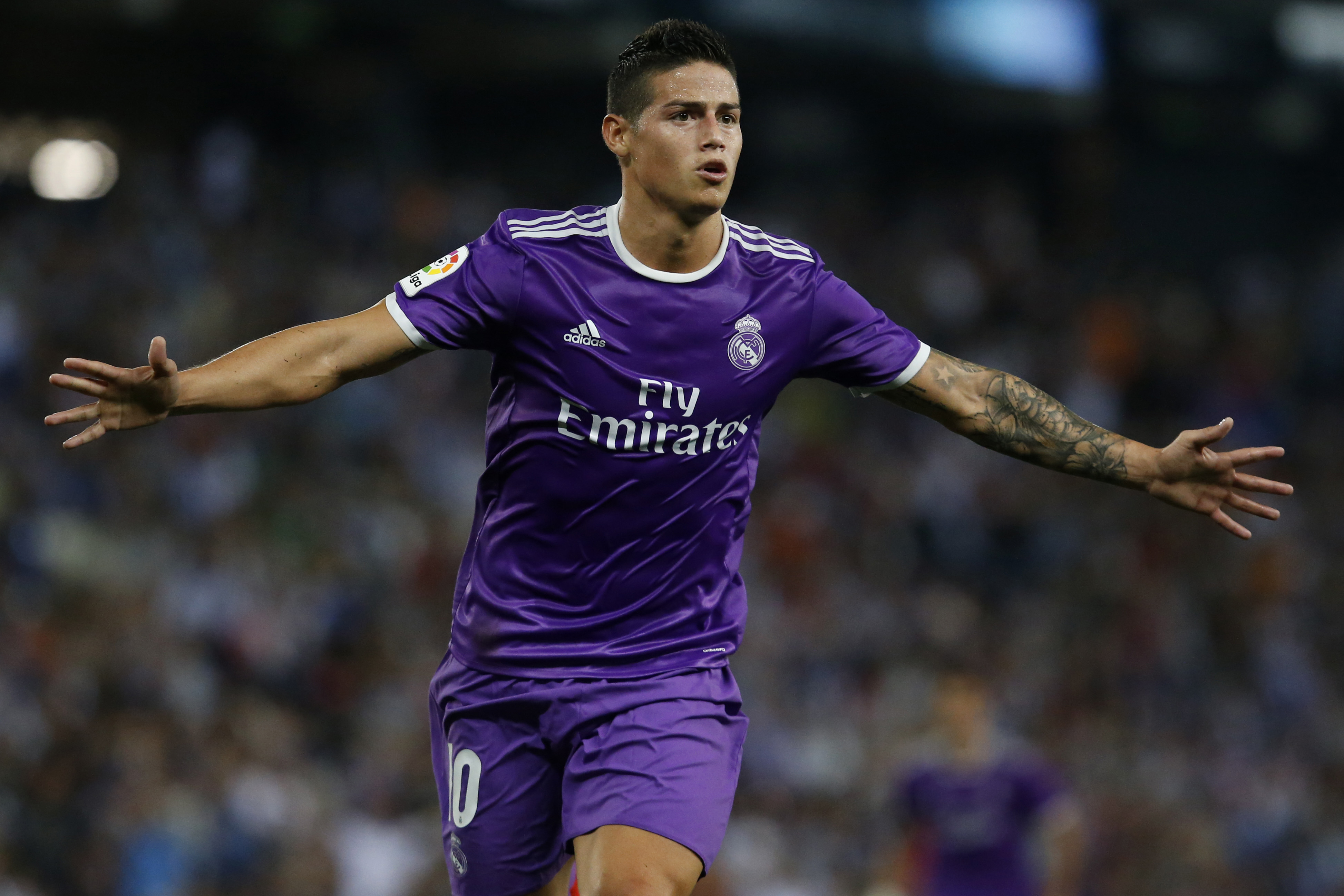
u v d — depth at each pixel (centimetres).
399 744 3133
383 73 6066
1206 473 1195
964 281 6475
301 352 1082
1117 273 7225
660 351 1127
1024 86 6869
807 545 4534
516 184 6794
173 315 4450
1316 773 4400
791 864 3178
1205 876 3562
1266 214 7944
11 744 2781
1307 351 6738
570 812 1153
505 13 5775
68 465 3753
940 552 4950
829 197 7138
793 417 5284
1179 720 4459
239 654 3334
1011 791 2497
